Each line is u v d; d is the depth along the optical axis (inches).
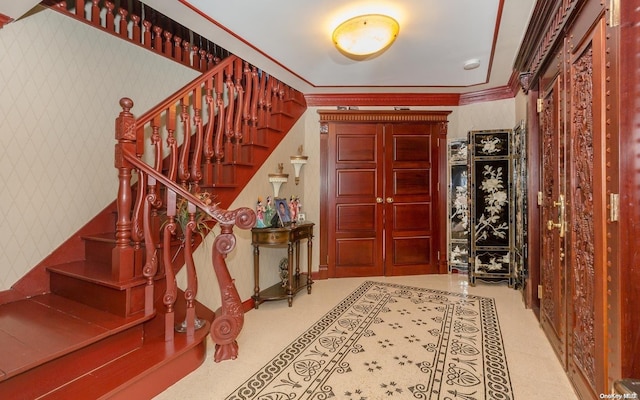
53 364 59.5
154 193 77.2
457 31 100.5
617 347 50.6
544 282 98.4
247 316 114.8
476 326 103.9
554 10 77.0
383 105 166.1
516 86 142.3
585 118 63.7
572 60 69.9
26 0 72.6
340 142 165.9
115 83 108.0
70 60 95.5
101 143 103.8
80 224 98.3
